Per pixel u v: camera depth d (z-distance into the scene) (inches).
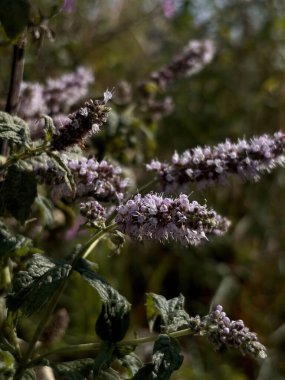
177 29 49.3
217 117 45.9
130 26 43.2
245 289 40.6
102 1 43.3
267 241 43.6
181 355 17.4
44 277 17.7
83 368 18.5
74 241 27.9
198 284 40.5
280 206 45.0
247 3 49.4
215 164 19.5
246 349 17.4
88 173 18.6
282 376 35.2
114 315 18.3
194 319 17.8
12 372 18.9
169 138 43.8
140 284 39.3
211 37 49.1
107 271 33.4
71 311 30.9
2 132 17.9
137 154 26.9
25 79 29.5
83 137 17.8
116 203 19.1
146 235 17.3
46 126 17.7
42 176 18.5
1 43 19.6
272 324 38.8
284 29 48.7
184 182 19.8
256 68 48.7
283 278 41.9
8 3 18.1
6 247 18.2
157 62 47.3
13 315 18.1
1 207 18.0
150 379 17.1
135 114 29.1
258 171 19.9
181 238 17.4
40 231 21.4
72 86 24.4
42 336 22.2
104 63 41.9
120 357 18.6
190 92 45.5
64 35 36.5
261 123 47.9
